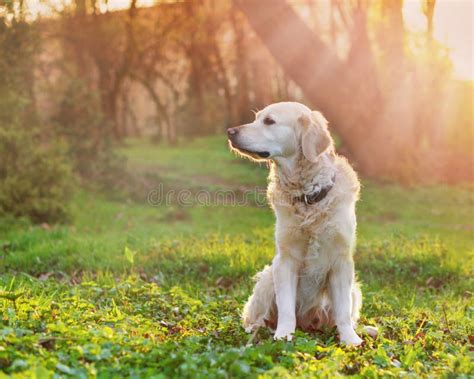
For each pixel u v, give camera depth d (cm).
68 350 397
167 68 5041
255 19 1973
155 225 1353
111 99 3897
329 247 516
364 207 1708
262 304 552
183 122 4788
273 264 538
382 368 418
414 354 439
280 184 538
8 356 373
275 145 537
